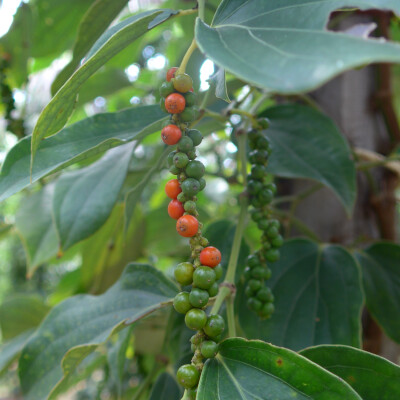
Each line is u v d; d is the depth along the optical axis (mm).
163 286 179
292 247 205
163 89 124
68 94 126
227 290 143
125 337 200
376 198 262
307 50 83
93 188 211
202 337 121
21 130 319
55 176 301
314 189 259
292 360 115
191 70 220
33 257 266
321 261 199
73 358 158
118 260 317
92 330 177
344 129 272
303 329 184
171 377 214
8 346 284
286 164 220
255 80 81
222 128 252
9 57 339
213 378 117
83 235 202
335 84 279
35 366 182
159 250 361
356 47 78
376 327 242
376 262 228
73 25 358
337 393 110
